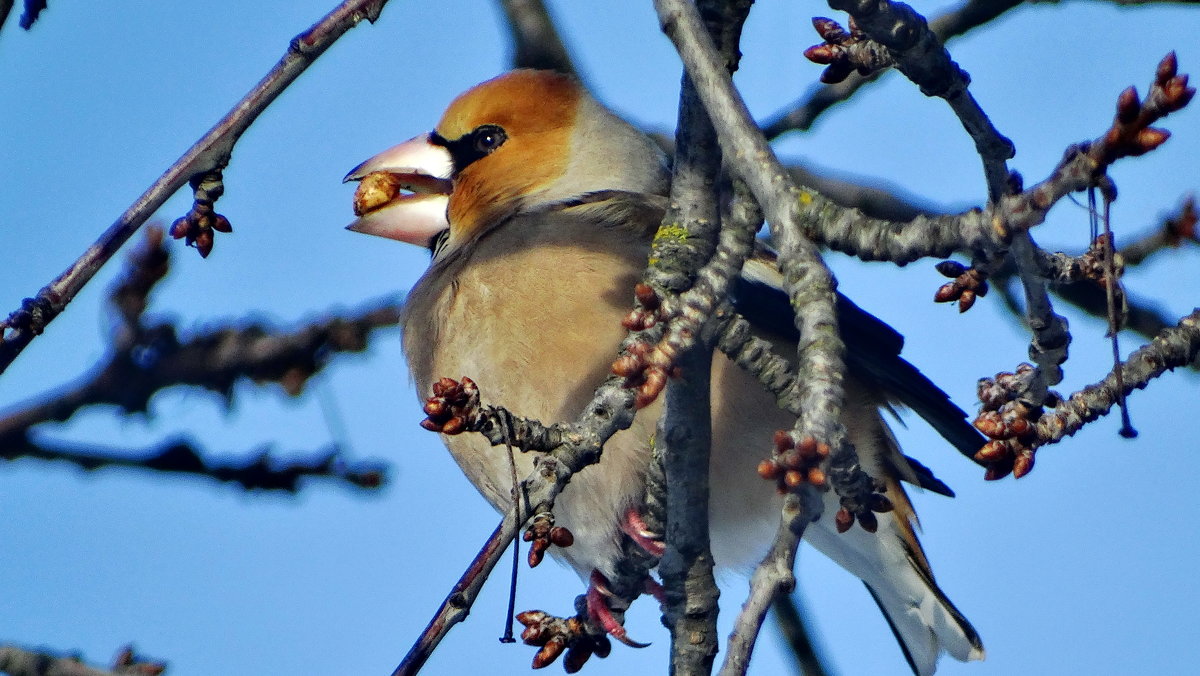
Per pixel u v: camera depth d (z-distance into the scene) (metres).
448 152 10.24
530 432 5.23
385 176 10.44
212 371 10.16
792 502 4.43
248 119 6.02
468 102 10.23
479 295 8.59
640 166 10.25
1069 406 5.48
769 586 4.35
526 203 9.80
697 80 5.15
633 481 8.29
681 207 6.22
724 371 8.36
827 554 9.65
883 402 9.11
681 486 6.06
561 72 10.68
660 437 6.23
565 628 6.87
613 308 8.35
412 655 4.93
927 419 8.84
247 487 9.71
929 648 9.57
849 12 4.93
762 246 9.16
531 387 8.41
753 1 6.09
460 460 9.02
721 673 4.23
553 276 8.45
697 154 6.16
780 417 8.42
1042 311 5.25
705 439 6.02
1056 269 5.34
